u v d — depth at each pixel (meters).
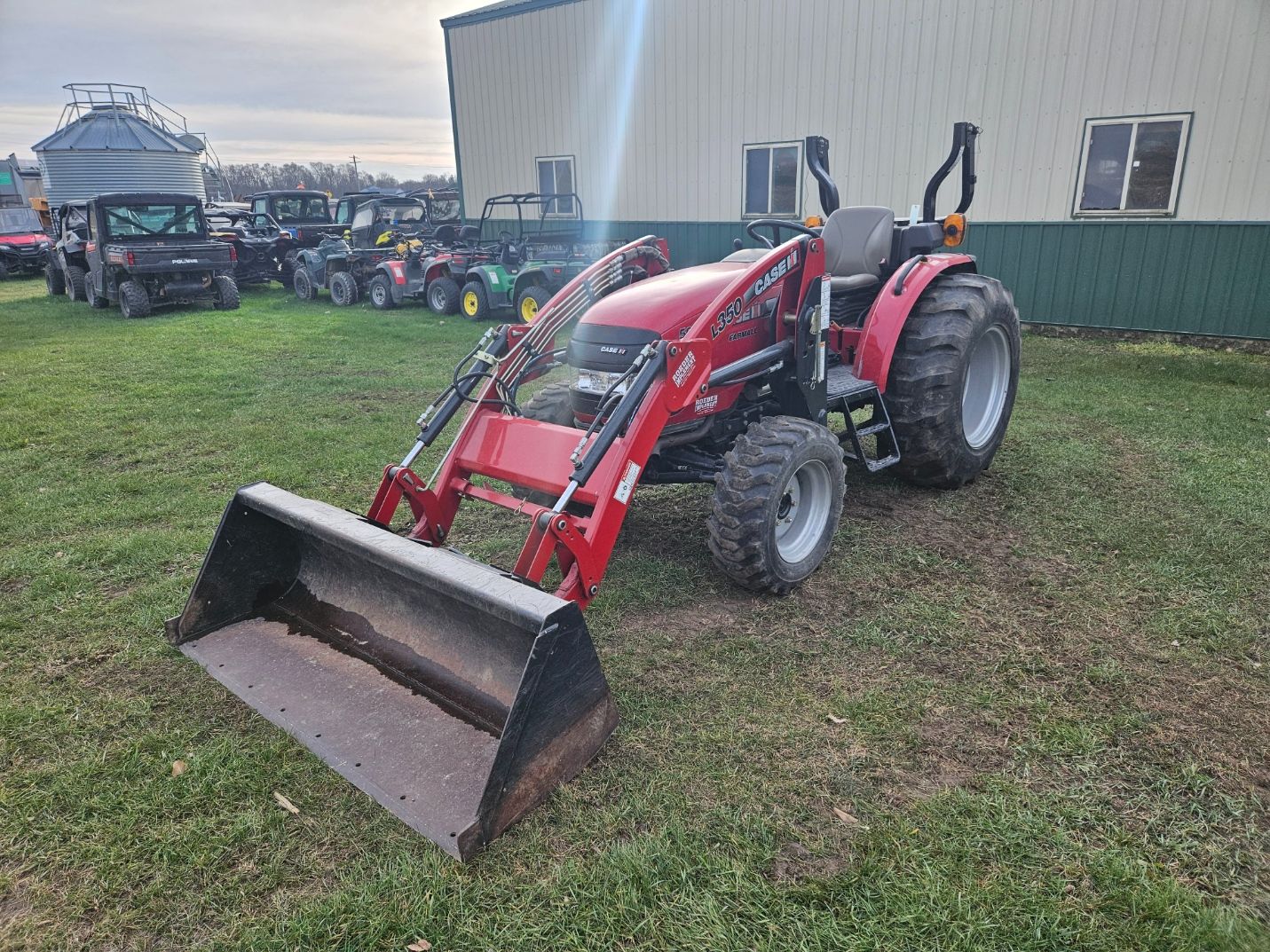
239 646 3.06
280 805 2.44
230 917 2.08
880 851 2.24
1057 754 2.61
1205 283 9.03
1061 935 1.98
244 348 10.09
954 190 10.43
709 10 11.95
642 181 13.55
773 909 2.06
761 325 3.87
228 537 3.16
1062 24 9.22
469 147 16.05
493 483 5.21
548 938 2.01
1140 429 5.99
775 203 12.12
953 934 1.98
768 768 2.57
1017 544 4.16
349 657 2.93
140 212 13.72
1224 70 8.43
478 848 2.18
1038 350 9.13
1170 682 2.98
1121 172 9.28
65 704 2.94
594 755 2.54
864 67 10.72
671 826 2.32
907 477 4.89
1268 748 2.62
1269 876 2.15
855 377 4.50
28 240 22.41
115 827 2.36
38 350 10.11
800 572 3.70
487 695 2.62
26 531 4.47
